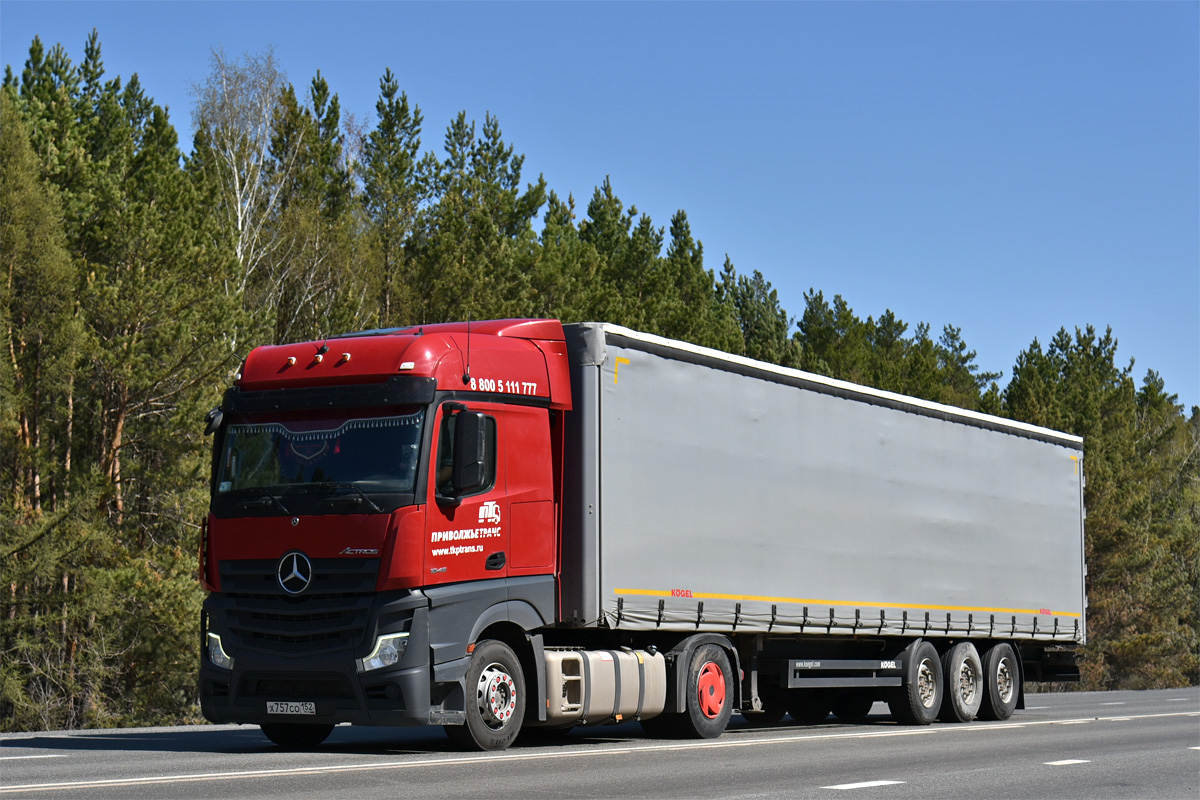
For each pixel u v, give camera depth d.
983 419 20.23
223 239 36.84
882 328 85.50
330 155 51.22
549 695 13.02
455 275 44.28
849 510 17.30
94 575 29.03
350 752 12.44
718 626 14.98
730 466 15.36
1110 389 70.94
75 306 30.98
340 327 40.47
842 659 17.50
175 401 32.12
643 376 14.25
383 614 11.71
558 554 13.41
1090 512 53.53
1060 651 22.11
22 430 31.61
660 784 10.14
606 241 67.81
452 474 12.16
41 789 9.07
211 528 12.54
